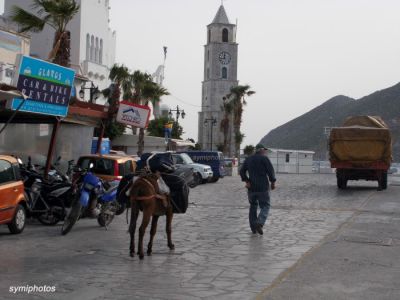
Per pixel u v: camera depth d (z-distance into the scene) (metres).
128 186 11.10
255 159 13.77
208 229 14.62
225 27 144.25
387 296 7.73
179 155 35.19
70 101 19.00
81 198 13.56
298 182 38.12
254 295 7.76
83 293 7.85
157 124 66.81
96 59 57.91
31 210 14.70
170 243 11.45
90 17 56.19
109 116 20.59
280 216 17.62
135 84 44.59
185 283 8.49
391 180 42.56
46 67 16.12
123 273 9.20
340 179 30.28
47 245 11.96
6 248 11.55
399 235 13.59
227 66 143.38
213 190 30.56
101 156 18.34
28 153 23.81
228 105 83.69
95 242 12.41
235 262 10.14
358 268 9.59
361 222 16.12
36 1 26.06
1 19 41.88
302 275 9.01
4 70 27.84
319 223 15.88
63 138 24.33
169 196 11.24
